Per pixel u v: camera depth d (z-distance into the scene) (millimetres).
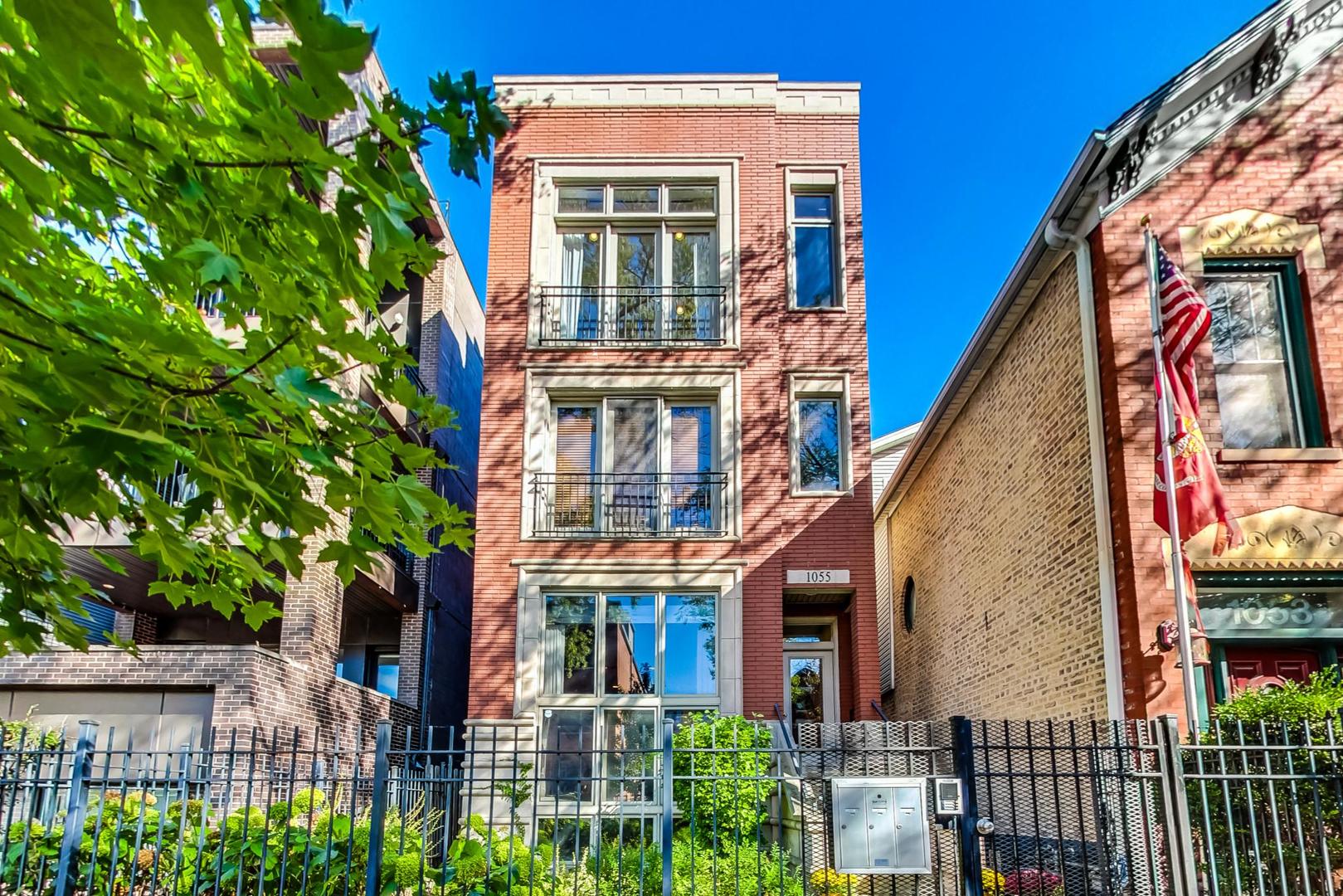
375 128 3629
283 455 4449
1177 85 10172
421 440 16922
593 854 10664
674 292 15164
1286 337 10180
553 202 15383
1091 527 10188
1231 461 9609
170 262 3748
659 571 13922
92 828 7719
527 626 13734
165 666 11789
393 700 15945
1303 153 10406
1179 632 8547
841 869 6641
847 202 15320
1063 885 6602
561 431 14727
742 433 14398
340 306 4035
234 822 7691
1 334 3443
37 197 3471
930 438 16859
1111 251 10156
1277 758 7066
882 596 22078
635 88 15562
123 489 4648
